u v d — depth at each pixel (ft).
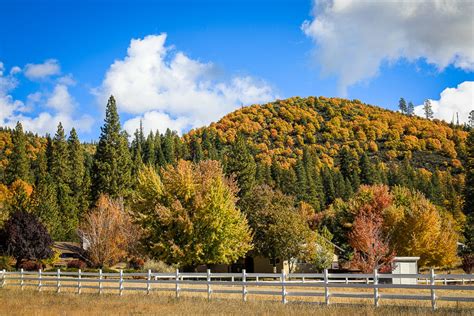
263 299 78.74
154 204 137.18
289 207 179.93
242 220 140.77
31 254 163.22
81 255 188.65
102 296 86.99
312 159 518.78
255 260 181.78
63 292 98.02
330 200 387.55
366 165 437.17
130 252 174.50
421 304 69.56
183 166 141.08
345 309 59.88
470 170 249.14
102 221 175.32
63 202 268.00
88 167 431.84
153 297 81.20
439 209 285.02
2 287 109.40
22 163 331.98
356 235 161.07
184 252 131.23
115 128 279.49
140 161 355.77
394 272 142.41
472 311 55.31
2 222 178.50
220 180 138.10
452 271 188.75
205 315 59.52
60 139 353.72
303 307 62.80
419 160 606.14
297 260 182.70
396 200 217.56
